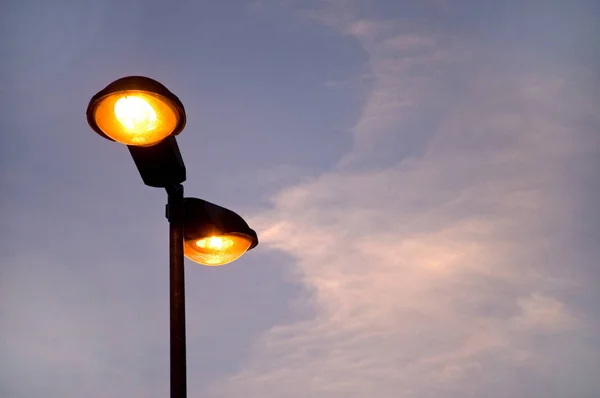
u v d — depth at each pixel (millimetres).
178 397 5895
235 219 7078
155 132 6105
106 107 6023
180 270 6301
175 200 6508
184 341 6098
